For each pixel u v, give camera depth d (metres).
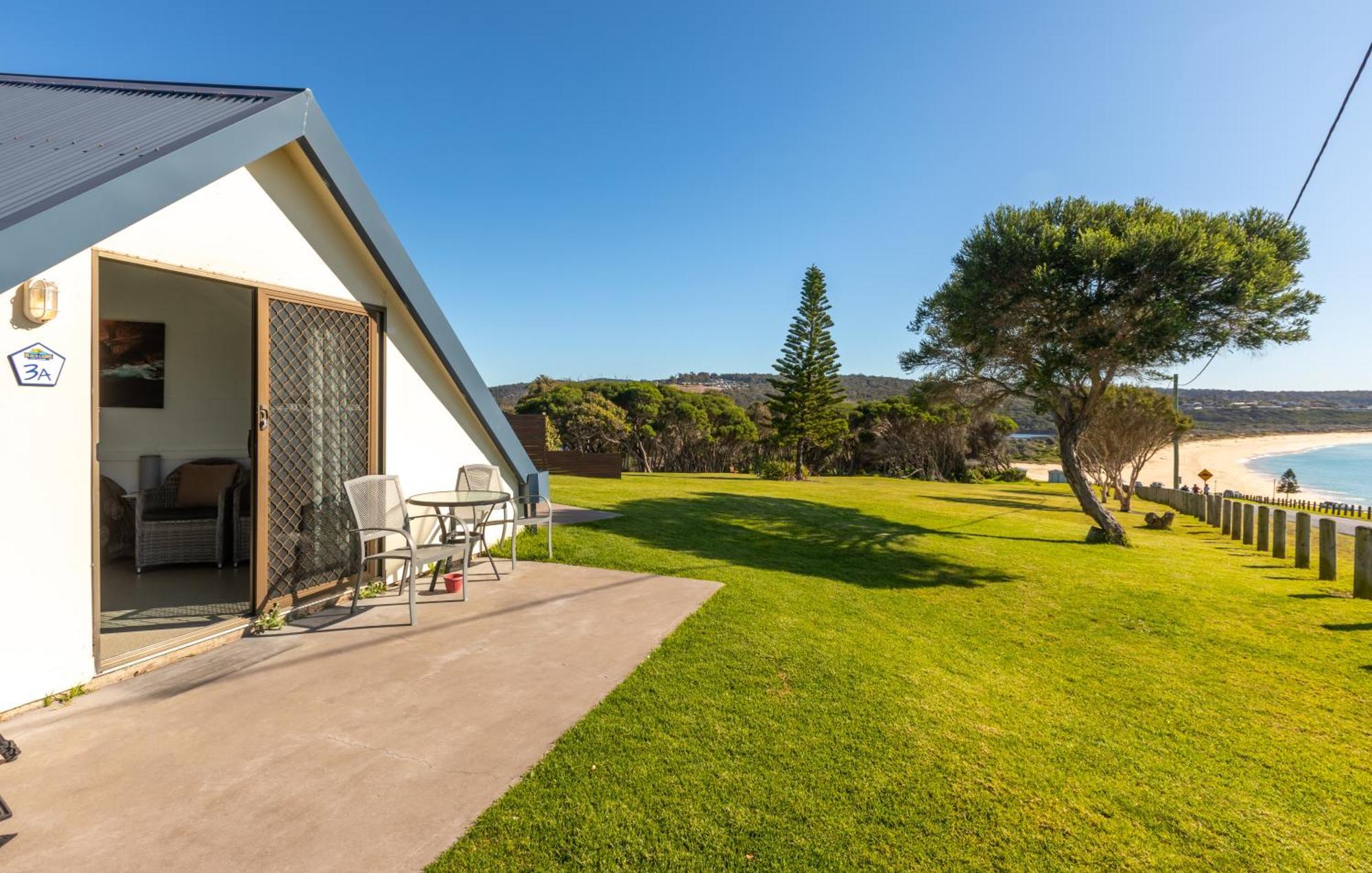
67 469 3.05
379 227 4.82
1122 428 17.95
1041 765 2.98
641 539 7.82
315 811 2.21
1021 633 5.48
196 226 3.68
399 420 5.44
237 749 2.63
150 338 5.88
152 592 4.74
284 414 4.34
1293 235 9.27
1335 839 2.58
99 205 2.99
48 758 2.52
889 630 5.06
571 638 4.13
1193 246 8.39
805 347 22.53
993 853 2.25
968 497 19.50
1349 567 9.66
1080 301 9.12
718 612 4.85
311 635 4.09
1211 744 3.47
